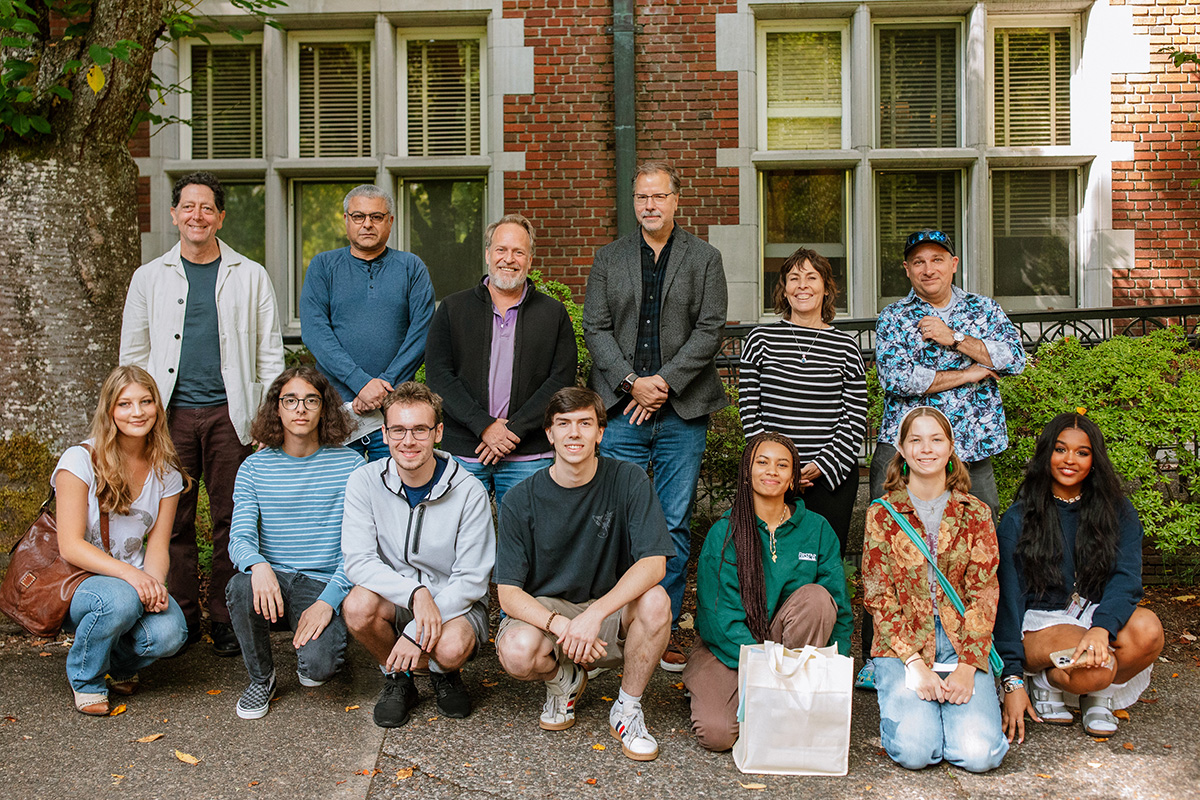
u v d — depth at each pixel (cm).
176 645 292
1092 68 612
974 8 612
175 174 620
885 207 644
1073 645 270
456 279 646
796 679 243
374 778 239
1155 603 387
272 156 625
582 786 235
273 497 301
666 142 610
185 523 344
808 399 318
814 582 278
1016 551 284
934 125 636
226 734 266
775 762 243
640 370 334
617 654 277
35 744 258
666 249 338
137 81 386
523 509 276
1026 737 269
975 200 619
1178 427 376
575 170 611
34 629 280
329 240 651
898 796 232
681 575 334
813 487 317
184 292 339
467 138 643
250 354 350
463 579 282
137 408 293
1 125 372
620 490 277
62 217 379
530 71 611
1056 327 608
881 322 333
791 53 639
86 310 383
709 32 607
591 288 343
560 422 267
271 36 622
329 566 306
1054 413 376
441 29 640
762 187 639
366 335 342
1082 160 617
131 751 254
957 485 276
